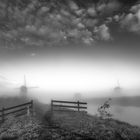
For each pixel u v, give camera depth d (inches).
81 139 324.2
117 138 341.1
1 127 430.0
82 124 440.8
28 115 563.2
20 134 369.1
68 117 531.8
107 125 442.3
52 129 390.9
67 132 366.9
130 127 446.9
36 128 405.4
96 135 349.7
